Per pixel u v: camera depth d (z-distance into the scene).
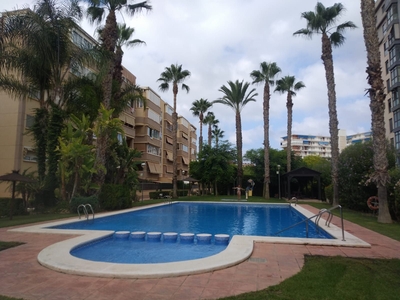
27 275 5.18
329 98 21.11
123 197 18.14
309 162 52.97
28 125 20.92
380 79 13.03
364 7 13.45
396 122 33.88
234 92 32.72
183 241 9.26
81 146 15.17
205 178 34.50
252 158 38.22
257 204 23.59
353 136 124.12
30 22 14.53
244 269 5.58
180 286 4.64
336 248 7.42
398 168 15.05
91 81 18.06
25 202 15.31
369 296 4.17
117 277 5.04
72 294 4.30
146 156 40.66
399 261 6.11
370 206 14.31
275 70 31.27
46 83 16.97
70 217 13.70
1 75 15.91
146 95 41.62
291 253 6.86
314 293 4.28
